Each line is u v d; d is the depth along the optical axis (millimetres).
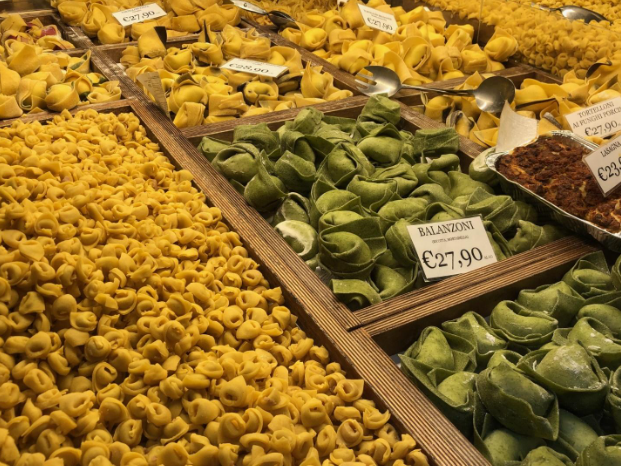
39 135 1666
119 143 1866
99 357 1085
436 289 1335
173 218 1432
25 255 1129
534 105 2188
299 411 1035
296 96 2391
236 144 1795
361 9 2754
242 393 1019
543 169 1708
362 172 1721
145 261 1237
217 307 1256
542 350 1167
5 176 1348
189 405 1026
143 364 1065
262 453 943
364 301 1318
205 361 1080
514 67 2596
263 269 1386
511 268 1409
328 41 2850
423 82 2449
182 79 2246
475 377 1167
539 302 1346
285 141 1853
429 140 1901
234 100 2215
